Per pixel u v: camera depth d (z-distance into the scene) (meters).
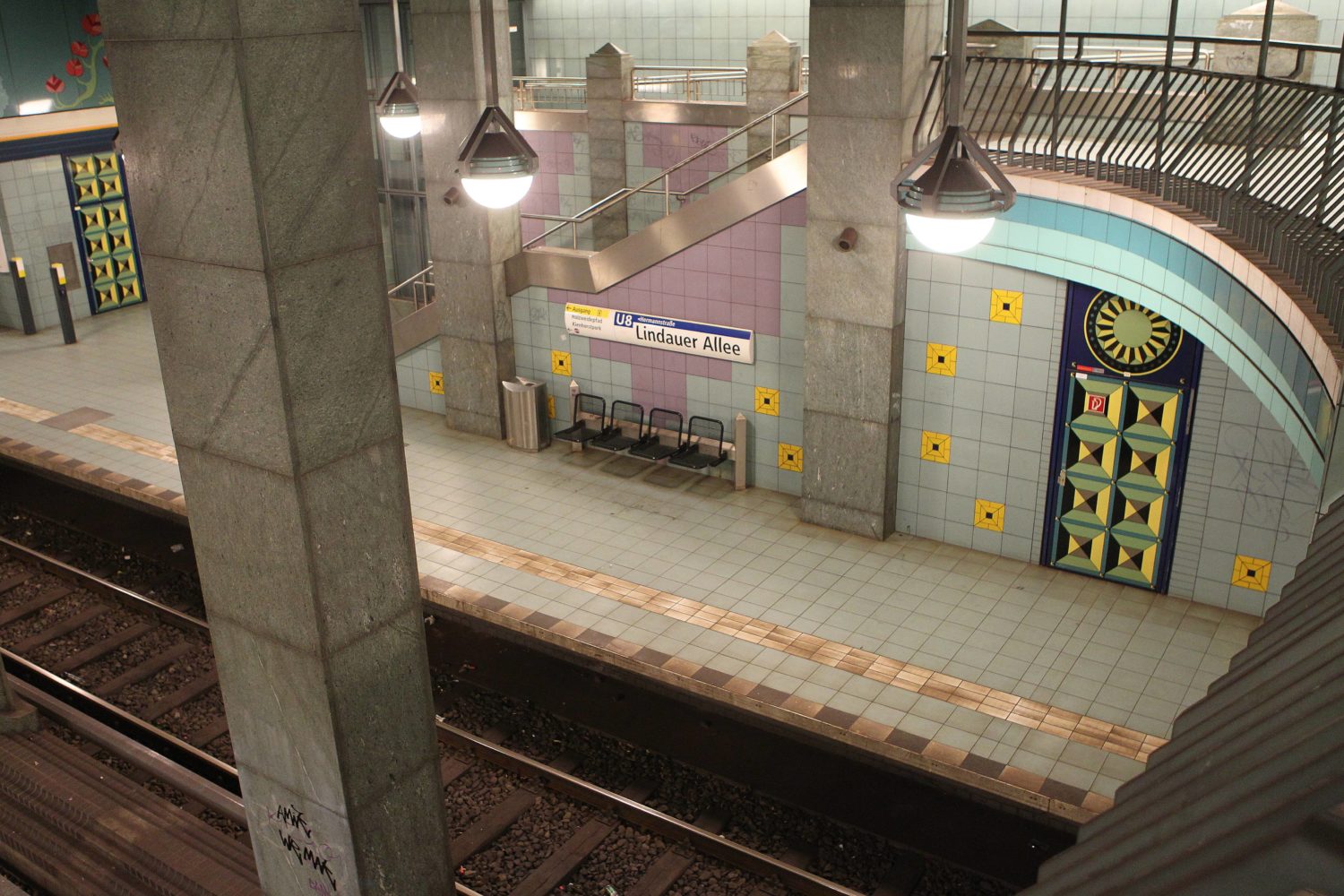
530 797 8.82
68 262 19.64
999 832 8.11
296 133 5.22
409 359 15.12
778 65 15.04
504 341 13.93
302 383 5.53
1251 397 9.41
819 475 11.70
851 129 10.24
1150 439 10.01
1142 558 10.41
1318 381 5.55
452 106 13.02
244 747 6.72
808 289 11.04
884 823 8.33
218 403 5.77
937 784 8.47
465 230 13.48
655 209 16.91
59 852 7.67
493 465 13.57
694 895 7.87
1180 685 9.06
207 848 7.58
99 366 17.42
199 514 6.19
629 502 12.55
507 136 9.23
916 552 11.32
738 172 15.88
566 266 13.16
